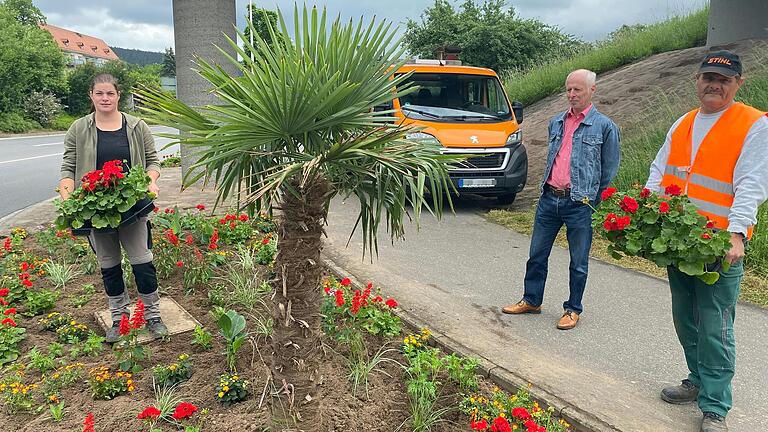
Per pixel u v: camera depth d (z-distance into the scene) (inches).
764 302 212.7
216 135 85.4
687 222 113.6
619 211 123.5
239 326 144.9
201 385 134.5
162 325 161.6
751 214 116.3
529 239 305.1
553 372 153.7
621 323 191.3
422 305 202.4
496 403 130.0
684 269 114.3
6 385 129.7
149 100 92.1
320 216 96.0
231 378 130.9
